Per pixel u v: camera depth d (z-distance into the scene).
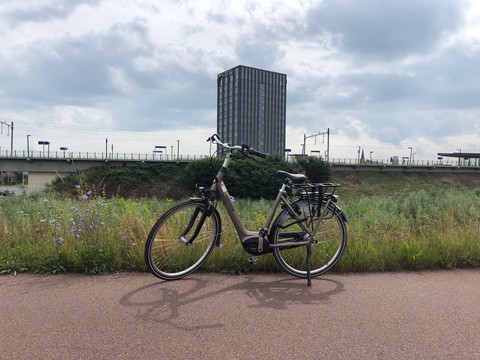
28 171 64.69
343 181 82.44
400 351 2.92
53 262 4.54
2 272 4.43
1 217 5.90
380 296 4.00
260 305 3.70
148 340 2.99
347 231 5.31
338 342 3.03
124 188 63.31
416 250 5.07
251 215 5.70
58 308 3.53
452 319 3.48
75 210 5.73
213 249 4.67
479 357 2.86
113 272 4.55
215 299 3.82
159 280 4.33
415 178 93.44
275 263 4.75
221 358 2.77
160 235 4.37
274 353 2.85
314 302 3.80
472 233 5.57
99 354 2.79
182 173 65.50
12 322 3.25
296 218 4.52
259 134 82.94
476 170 106.69
